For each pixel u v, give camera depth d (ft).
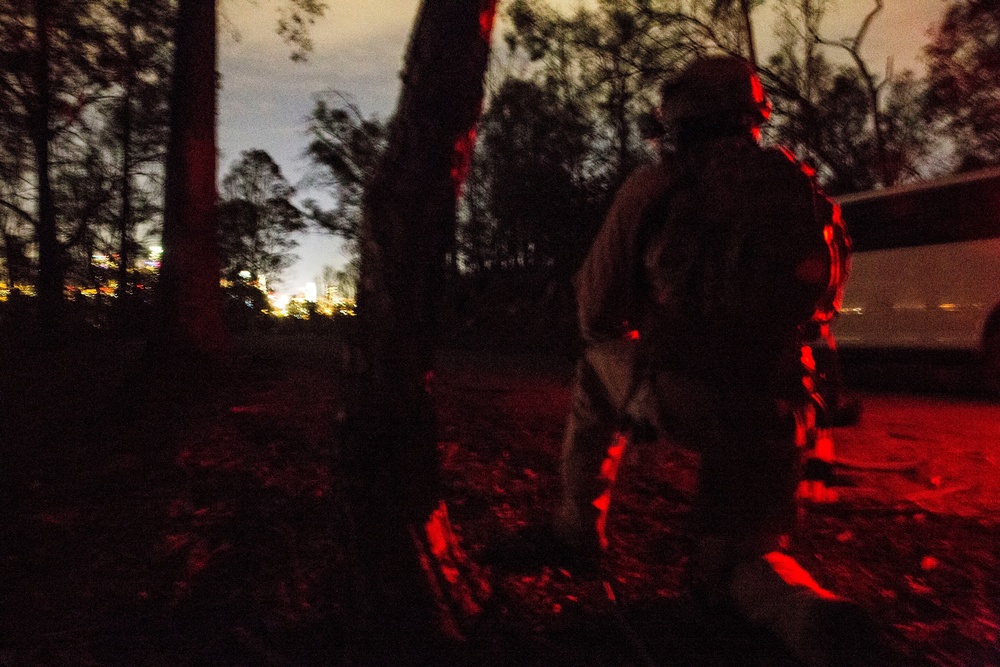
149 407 24.67
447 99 9.07
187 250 27.81
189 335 27.45
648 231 9.12
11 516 14.49
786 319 8.58
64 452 19.61
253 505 14.92
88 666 9.45
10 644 9.93
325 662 9.39
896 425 26.07
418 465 9.54
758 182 8.55
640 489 16.06
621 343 10.05
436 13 9.06
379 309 9.28
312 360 45.39
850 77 59.98
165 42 48.83
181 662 9.52
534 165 68.54
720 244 8.55
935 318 33.94
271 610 10.65
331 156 78.48
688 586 10.66
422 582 9.41
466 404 28.48
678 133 9.33
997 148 55.26
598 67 62.80
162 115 62.18
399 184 9.16
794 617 8.19
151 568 12.13
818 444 9.86
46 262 62.28
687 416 8.95
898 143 60.39
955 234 33.27
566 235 67.87
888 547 12.91
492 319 55.36
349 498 9.40
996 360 32.24
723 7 57.67
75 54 47.62
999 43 50.06
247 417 23.68
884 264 35.78
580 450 11.12
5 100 48.29
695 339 8.70
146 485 16.53
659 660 9.31
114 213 76.59
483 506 15.11
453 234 9.53
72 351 56.08
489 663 9.23
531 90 68.23
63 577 11.90
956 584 11.47
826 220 8.91
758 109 9.21
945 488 16.71
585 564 11.59
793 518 9.26
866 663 7.97
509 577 11.40
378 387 9.29
